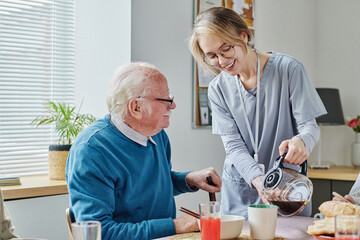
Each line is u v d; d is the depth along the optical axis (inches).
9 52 103.1
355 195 67.8
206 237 48.8
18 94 104.3
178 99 115.1
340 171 128.7
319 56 150.3
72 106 111.4
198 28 72.0
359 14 142.9
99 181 57.4
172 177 73.5
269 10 139.3
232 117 85.3
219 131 85.1
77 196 56.4
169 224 56.7
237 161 79.5
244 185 83.8
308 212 76.6
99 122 64.4
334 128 147.5
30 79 106.1
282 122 80.2
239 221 51.7
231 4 127.0
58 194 95.3
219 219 49.1
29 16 105.6
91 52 111.0
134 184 61.6
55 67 109.3
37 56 106.5
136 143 63.1
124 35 105.6
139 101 60.7
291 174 57.0
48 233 94.4
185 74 116.8
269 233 51.6
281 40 143.3
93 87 110.9
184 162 117.0
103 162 58.4
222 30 70.3
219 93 85.4
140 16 106.5
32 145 106.1
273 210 51.6
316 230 49.1
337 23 146.9
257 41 135.6
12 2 102.8
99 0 109.8
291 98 78.7
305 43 150.2
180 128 115.8
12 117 103.7
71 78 111.5
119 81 61.9
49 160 98.6
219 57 72.2
